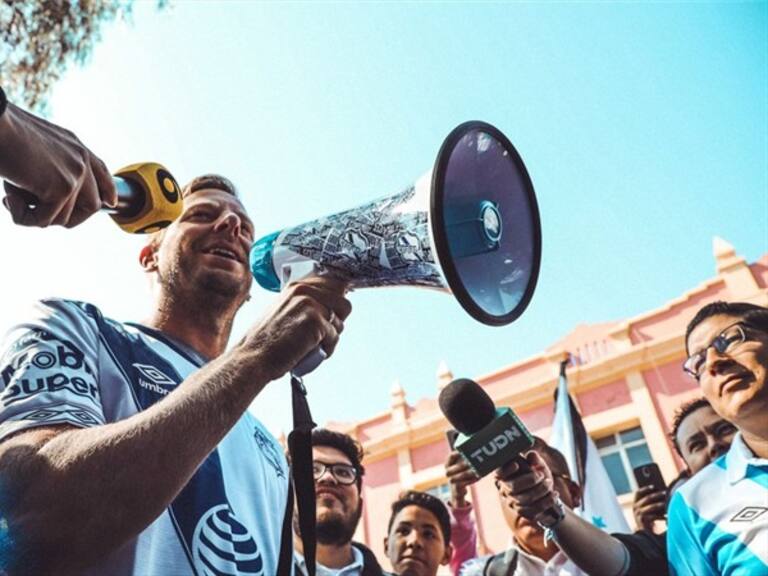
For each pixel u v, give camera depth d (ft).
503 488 7.97
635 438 40.57
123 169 4.17
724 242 43.27
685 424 13.47
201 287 6.15
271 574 4.70
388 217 4.25
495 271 4.46
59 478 3.21
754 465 7.91
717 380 8.70
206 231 6.37
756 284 41.32
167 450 3.28
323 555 11.68
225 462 4.97
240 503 4.82
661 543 9.09
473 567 12.17
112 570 3.80
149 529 4.08
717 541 7.75
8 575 3.15
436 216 3.88
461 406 7.54
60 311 4.60
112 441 3.31
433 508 13.75
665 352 41.16
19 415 3.69
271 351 3.74
